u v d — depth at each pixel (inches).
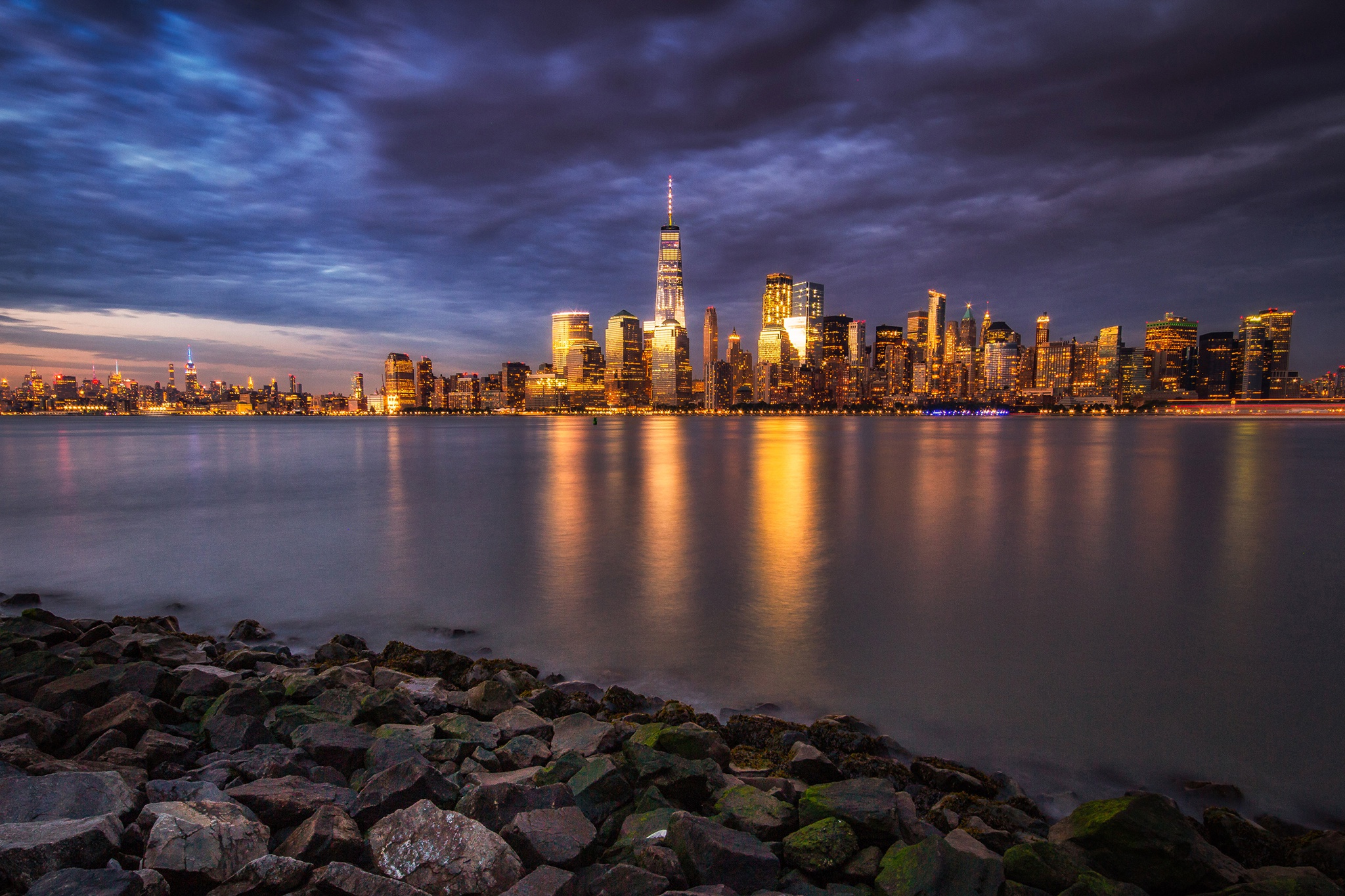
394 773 260.1
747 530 1098.1
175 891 194.2
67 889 173.2
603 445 4143.7
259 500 1494.8
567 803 252.5
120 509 1331.2
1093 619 627.2
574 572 810.2
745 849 221.8
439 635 579.2
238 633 555.2
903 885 209.9
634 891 198.2
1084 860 235.5
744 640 565.3
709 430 7406.5
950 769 322.7
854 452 3435.0
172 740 299.1
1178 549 950.4
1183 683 475.2
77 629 537.6
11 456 2915.8
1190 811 321.4
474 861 207.9
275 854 215.3
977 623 612.7
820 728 367.6
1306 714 425.7
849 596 704.4
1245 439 4872.0
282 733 321.4
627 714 390.3
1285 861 260.7
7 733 290.0
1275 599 695.7
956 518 1232.2
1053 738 392.5
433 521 1191.6
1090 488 1724.9
